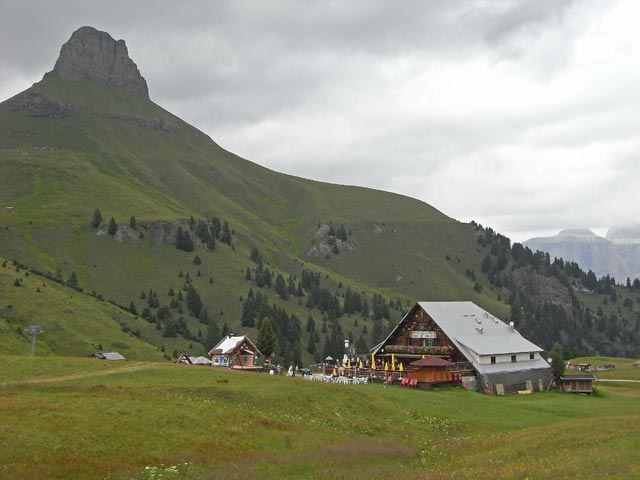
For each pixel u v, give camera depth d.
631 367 178.62
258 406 56.66
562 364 106.38
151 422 45.97
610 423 52.19
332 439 50.53
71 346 160.75
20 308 175.50
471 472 36.78
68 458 37.12
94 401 50.16
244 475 37.31
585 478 31.38
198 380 65.50
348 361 102.44
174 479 36.00
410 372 87.88
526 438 47.94
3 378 64.75
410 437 54.78
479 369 96.06
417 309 109.31
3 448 37.00
